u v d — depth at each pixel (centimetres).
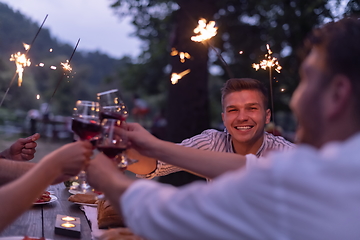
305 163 62
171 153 125
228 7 859
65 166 100
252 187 63
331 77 69
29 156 185
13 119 1875
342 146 63
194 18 487
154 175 166
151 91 1547
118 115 127
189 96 494
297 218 60
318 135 74
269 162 65
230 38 900
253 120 201
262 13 819
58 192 211
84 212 169
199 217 65
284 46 694
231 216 63
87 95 3753
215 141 215
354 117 68
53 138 1230
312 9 538
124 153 126
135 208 74
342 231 58
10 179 141
